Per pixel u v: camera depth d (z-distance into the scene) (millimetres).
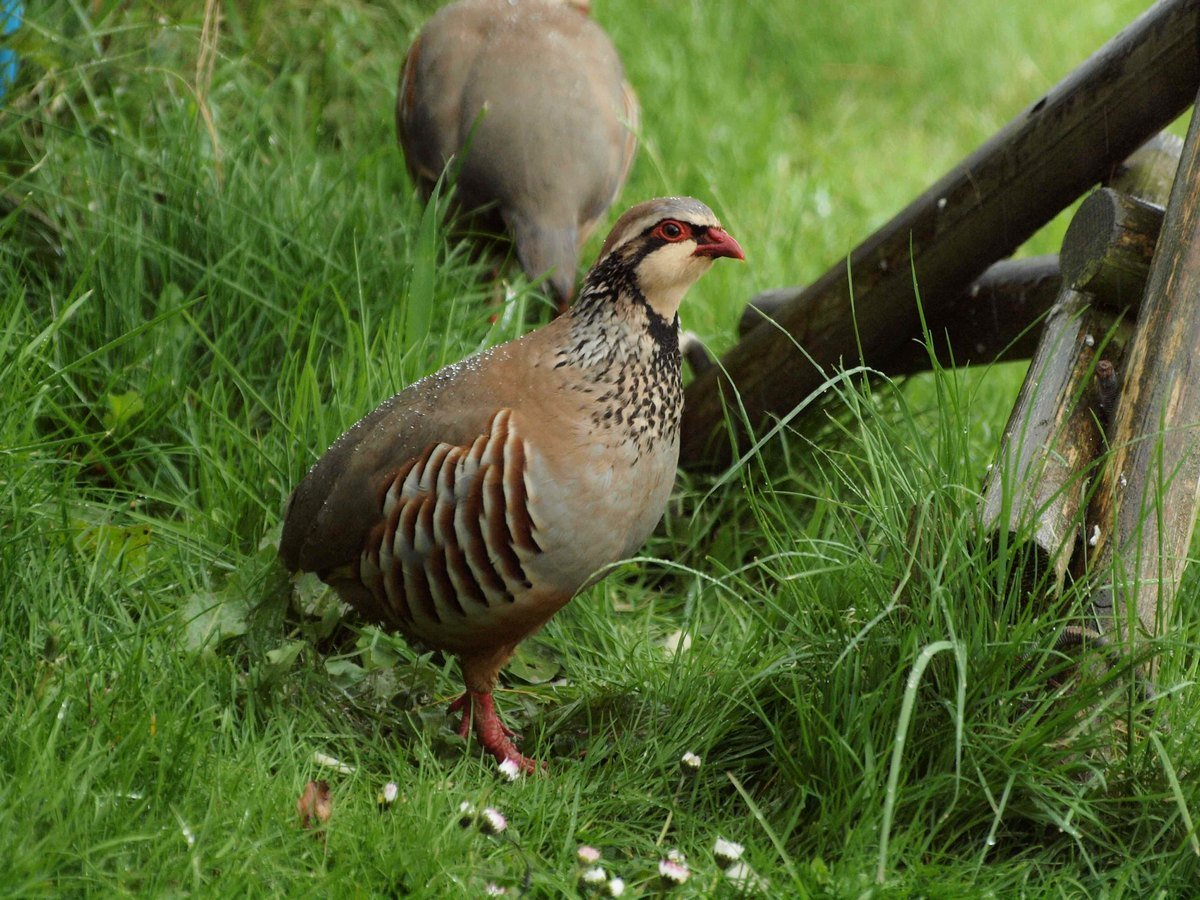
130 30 10180
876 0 16797
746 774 6246
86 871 4895
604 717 6617
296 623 6945
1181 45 6703
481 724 6434
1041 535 5730
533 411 5895
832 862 5594
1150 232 6613
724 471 8805
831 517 7219
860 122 15086
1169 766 5164
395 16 12320
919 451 6684
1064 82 7238
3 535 6441
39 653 6027
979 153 7566
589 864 5371
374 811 5598
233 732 5930
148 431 7840
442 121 9719
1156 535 5828
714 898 5277
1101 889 5422
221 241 8773
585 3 10625
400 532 6016
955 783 5645
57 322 7117
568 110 9625
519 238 9461
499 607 6059
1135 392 6031
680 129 12852
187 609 6645
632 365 5984
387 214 9664
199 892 4926
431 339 8297
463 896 5199
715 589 7918
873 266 7992
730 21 15578
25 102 9328
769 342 8445
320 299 8453
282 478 7422
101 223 8602
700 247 5941
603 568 6172
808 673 6215
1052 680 5812
